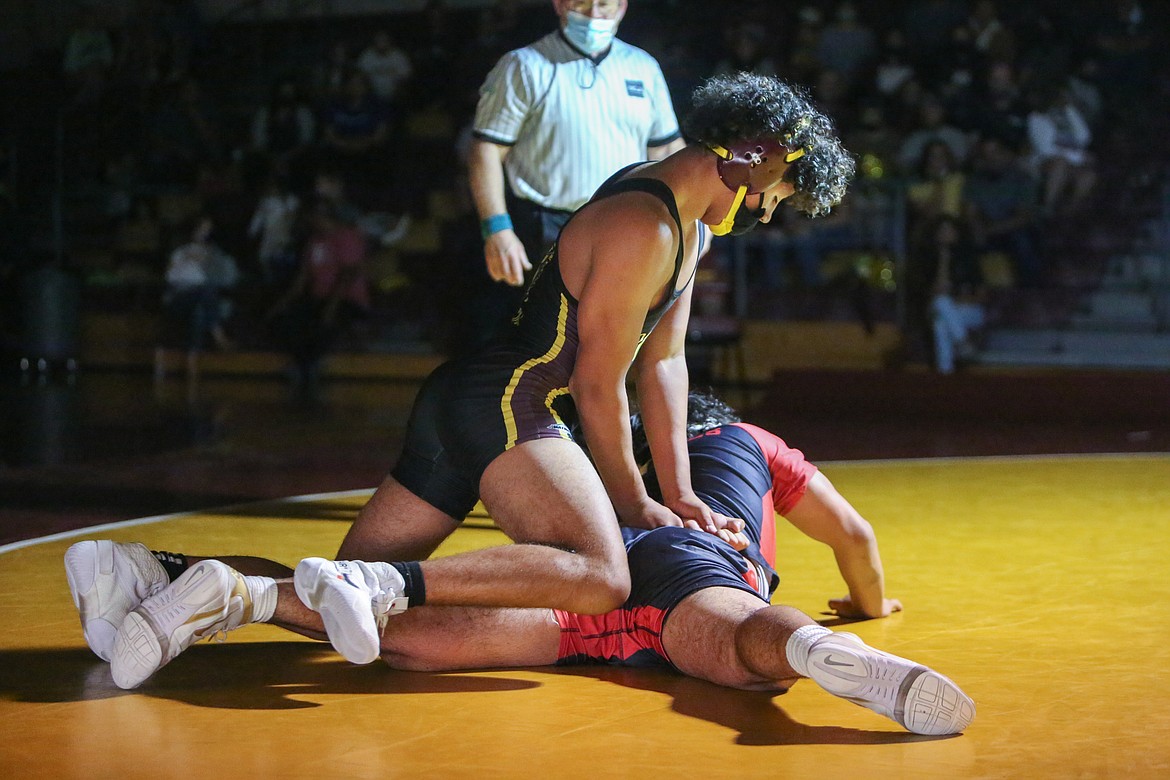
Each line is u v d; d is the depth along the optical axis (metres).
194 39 26.72
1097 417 16.42
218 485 10.33
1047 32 23.23
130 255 24.97
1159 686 4.80
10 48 28.06
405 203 24.30
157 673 4.96
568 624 5.06
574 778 3.80
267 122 24.84
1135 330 20.59
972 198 20.89
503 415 5.00
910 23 23.30
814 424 16.30
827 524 5.67
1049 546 7.80
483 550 4.78
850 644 4.20
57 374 22.94
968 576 6.90
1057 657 5.23
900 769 3.89
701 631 4.70
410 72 24.73
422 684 4.84
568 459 4.95
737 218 4.96
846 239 21.14
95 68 26.33
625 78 8.19
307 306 22.17
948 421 16.70
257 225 23.45
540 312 5.09
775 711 4.48
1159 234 21.77
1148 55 22.94
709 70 23.19
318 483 10.52
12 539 7.81
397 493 5.32
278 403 18.27
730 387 20.97
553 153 8.09
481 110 8.15
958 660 5.18
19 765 3.92
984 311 20.86
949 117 21.69
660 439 5.21
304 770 3.87
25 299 23.20
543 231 8.18
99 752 4.04
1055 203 21.12
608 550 4.81
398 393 20.17
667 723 4.34
